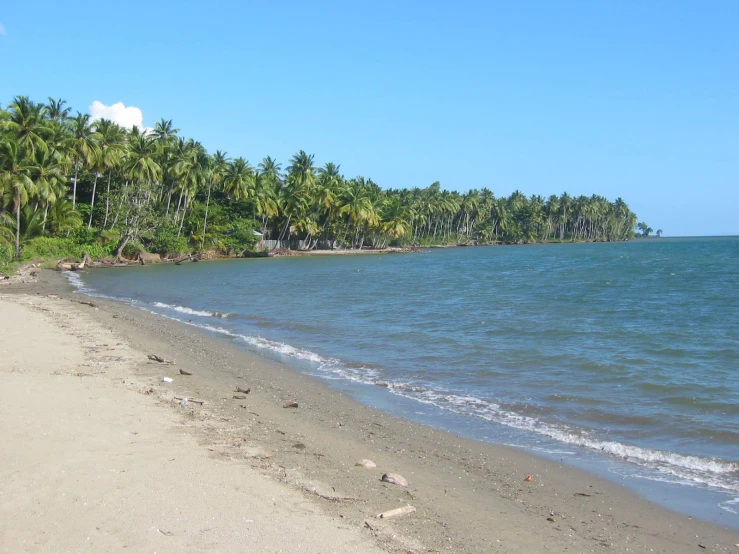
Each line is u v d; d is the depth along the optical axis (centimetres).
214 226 9550
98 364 1697
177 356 1934
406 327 2641
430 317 2970
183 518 740
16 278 4753
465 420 1333
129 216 7744
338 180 12256
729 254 10306
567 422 1317
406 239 14475
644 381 1655
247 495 830
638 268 6938
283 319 2917
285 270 6950
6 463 879
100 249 7312
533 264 8169
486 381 1683
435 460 1081
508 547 755
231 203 10231
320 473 964
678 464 1070
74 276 5659
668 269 6694
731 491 955
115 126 7462
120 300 3747
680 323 2755
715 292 4159
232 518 752
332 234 11950
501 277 5853
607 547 774
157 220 7956
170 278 5612
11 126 5653
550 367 1842
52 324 2391
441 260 9544
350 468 1002
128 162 7588
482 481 989
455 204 16000
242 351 2094
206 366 1812
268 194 10331
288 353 2078
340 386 1630
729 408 1400
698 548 777
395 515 820
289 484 895
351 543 716
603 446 1165
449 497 912
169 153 8281
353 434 1212
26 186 5450
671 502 916
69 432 1037
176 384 1530
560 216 19588
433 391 1580
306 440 1141
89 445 981
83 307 3062
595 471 1041
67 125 7094
